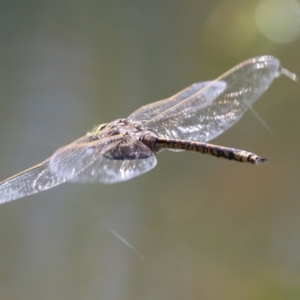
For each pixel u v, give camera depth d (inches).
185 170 63.4
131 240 58.9
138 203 61.1
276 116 63.6
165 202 61.5
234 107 47.1
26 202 59.7
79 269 57.2
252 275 57.3
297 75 63.7
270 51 64.8
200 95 47.3
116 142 46.2
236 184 62.7
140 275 57.3
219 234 60.3
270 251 59.4
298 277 56.6
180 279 57.0
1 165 59.7
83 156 45.9
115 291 56.6
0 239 58.0
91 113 64.1
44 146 61.3
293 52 64.4
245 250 59.5
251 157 45.8
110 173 45.8
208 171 63.6
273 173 62.4
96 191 60.9
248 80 47.3
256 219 61.1
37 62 66.0
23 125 62.3
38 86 64.5
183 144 46.3
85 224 59.6
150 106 47.3
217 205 61.8
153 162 46.1
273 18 65.1
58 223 59.5
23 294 54.8
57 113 63.2
